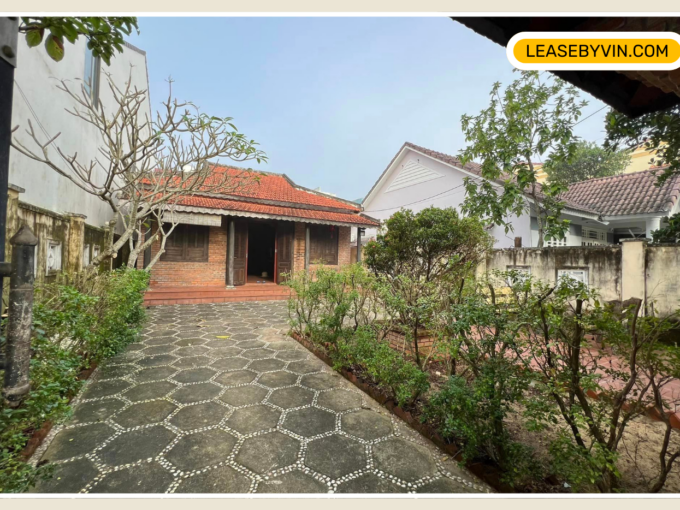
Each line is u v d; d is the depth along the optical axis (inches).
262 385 143.9
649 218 368.8
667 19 67.7
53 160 194.2
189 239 426.0
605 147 260.1
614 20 70.4
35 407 78.1
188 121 175.6
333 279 187.8
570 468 69.7
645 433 109.7
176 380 146.5
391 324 157.0
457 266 210.2
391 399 127.4
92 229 254.4
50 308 121.5
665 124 222.2
